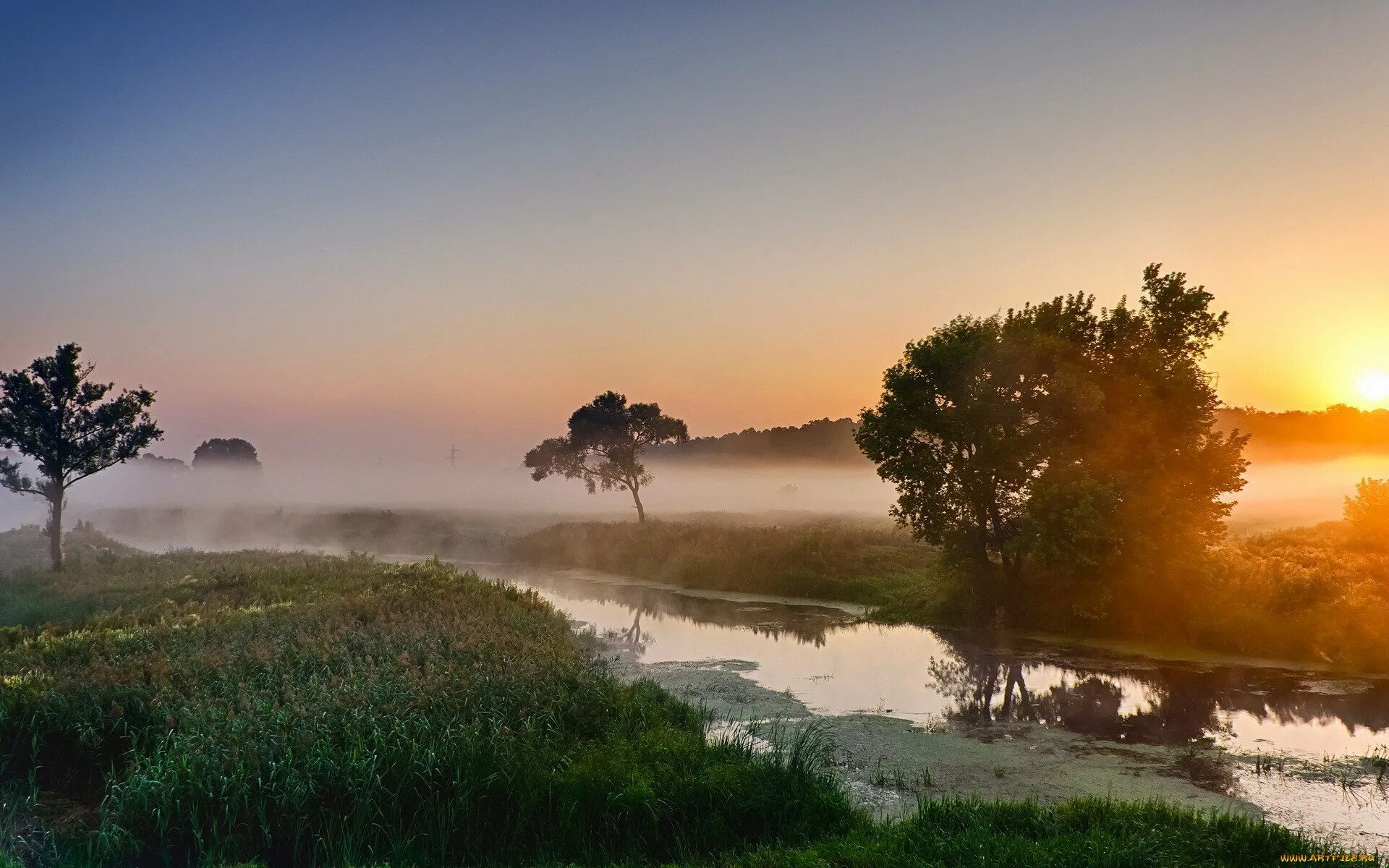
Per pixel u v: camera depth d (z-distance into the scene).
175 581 29.16
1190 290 26.75
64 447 34.44
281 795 11.06
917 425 28.30
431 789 11.57
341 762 11.74
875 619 29.62
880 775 14.18
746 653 24.22
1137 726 17.09
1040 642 25.62
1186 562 25.45
